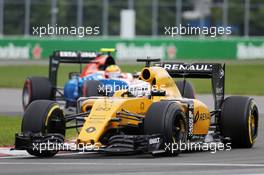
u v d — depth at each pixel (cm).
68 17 18525
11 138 5225
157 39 17575
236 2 19988
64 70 14812
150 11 19838
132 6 19450
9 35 18538
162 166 3734
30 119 4206
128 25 18612
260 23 19988
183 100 4472
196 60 17538
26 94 7394
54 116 4278
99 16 18962
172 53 17550
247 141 4725
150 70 4591
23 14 18475
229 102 4762
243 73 14700
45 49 17350
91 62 7519
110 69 6962
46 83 7331
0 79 12594
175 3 19712
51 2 18462
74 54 7500
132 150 3966
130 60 17538
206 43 17662
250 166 3769
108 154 4362
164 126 4072
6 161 4038
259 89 11219
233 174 3453
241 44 17850
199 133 4622
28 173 3509
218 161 3991
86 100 4481
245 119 4681
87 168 3672
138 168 3656
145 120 4109
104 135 4156
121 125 4206
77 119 4331
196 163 3872
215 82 4831
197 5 19875
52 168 3684
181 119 4238
